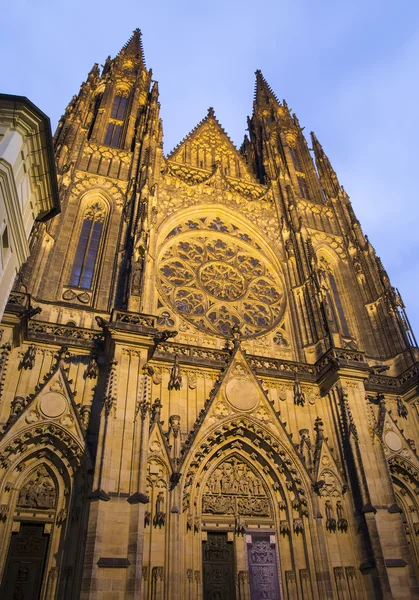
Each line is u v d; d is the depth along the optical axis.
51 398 35.16
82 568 28.59
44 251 45.44
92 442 34.47
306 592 34.66
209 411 39.12
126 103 73.75
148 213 51.50
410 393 48.16
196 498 36.41
